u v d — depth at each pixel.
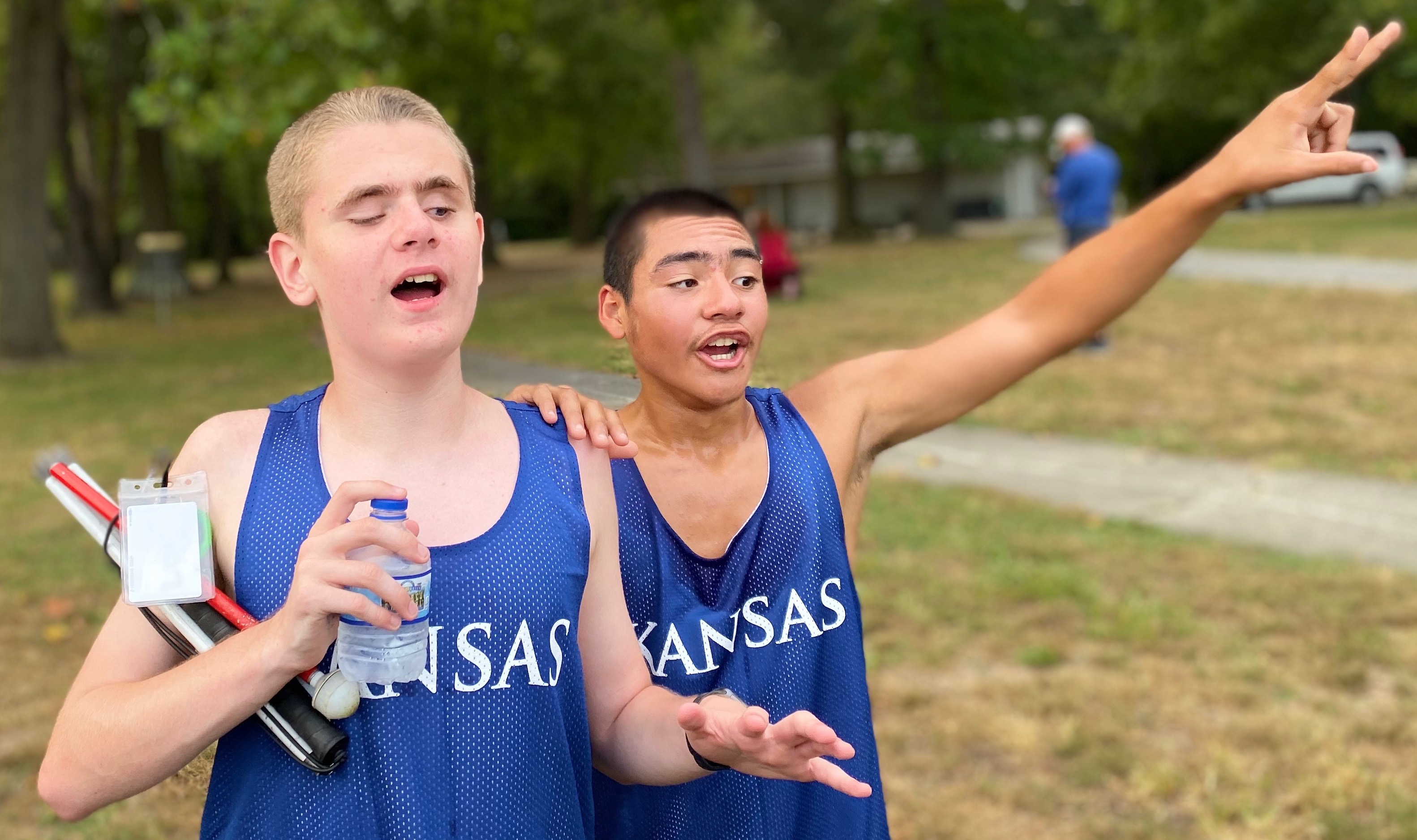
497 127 26.00
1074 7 40.19
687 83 24.86
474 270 1.40
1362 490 6.33
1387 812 3.18
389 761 1.33
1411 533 5.60
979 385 2.05
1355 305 12.35
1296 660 4.19
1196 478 6.75
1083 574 5.14
